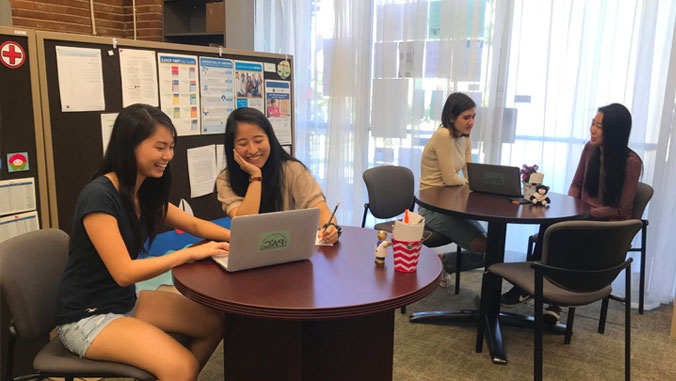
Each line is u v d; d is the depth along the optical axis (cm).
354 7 384
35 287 154
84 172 225
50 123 211
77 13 429
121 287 157
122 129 148
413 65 371
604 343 263
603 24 309
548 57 328
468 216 231
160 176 156
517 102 345
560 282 196
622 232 190
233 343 162
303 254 158
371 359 166
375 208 292
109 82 230
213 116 283
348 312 126
